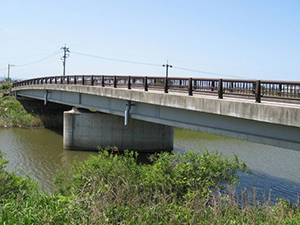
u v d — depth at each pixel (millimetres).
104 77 24750
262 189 16922
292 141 11000
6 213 8641
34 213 8750
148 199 11023
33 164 22516
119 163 13289
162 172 12516
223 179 13133
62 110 43625
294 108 10406
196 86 15531
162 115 18359
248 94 12695
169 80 17703
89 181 11977
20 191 10680
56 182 13508
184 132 40094
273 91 11781
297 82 10734
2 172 11852
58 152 27125
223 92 13836
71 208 9117
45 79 37219
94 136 28562
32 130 38906
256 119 11766
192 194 10930
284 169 21703
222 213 10117
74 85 28203
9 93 57719
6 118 42719
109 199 10445
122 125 28609
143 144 28719
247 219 9625
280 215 9828
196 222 9117
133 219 8953
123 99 21234
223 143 32531
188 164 12953
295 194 16344
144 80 19531
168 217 9336
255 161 24109
